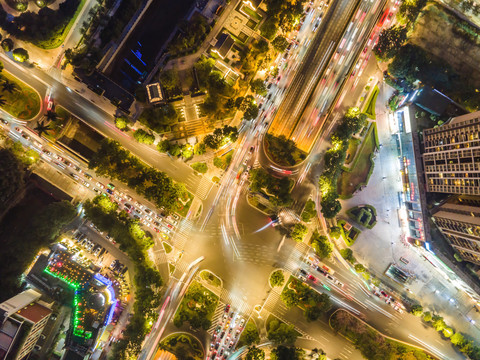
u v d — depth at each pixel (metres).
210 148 139.00
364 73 142.50
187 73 139.12
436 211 131.62
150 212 139.62
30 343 121.31
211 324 135.75
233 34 140.62
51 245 132.88
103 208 133.50
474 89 137.12
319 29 142.00
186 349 135.75
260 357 129.25
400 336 138.75
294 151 140.88
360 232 141.88
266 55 138.88
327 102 142.12
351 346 137.50
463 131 115.31
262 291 138.12
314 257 139.88
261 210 140.00
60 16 130.62
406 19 139.25
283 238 139.75
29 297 126.38
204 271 137.88
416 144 134.75
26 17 127.56
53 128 137.00
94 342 128.38
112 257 137.88
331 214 133.88
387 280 141.50
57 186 137.38
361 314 139.38
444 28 141.88
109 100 137.88
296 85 141.75
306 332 137.38
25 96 136.25
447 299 140.75
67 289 133.38
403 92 140.00
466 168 113.44
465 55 141.38
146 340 135.12
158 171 137.88
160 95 132.25
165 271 138.00
